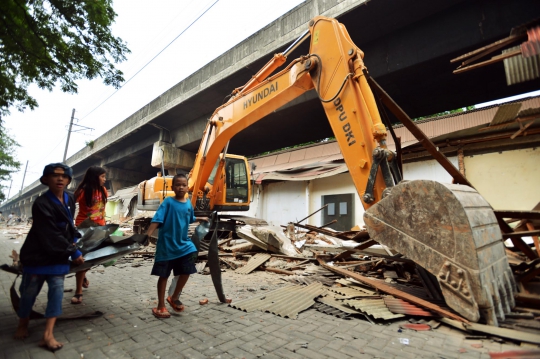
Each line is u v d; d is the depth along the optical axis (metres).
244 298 4.07
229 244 8.59
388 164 3.75
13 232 18.27
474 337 2.73
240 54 13.24
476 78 10.72
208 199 8.53
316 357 2.38
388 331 2.92
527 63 3.95
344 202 12.79
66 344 2.58
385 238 3.45
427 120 10.60
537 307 3.20
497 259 3.19
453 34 9.01
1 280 5.00
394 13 9.49
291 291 4.24
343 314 3.37
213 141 7.15
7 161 32.41
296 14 11.21
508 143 8.88
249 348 2.54
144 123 19.92
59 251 2.48
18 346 2.51
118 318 3.24
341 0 9.74
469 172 9.57
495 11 8.25
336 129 4.42
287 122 15.42
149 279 5.28
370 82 4.23
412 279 4.66
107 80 7.39
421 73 10.47
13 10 5.71
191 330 2.92
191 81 16.02
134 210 24.22
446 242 2.98
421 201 3.17
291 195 15.13
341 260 6.22
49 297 2.54
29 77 7.12
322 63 4.73
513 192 8.67
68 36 6.51
